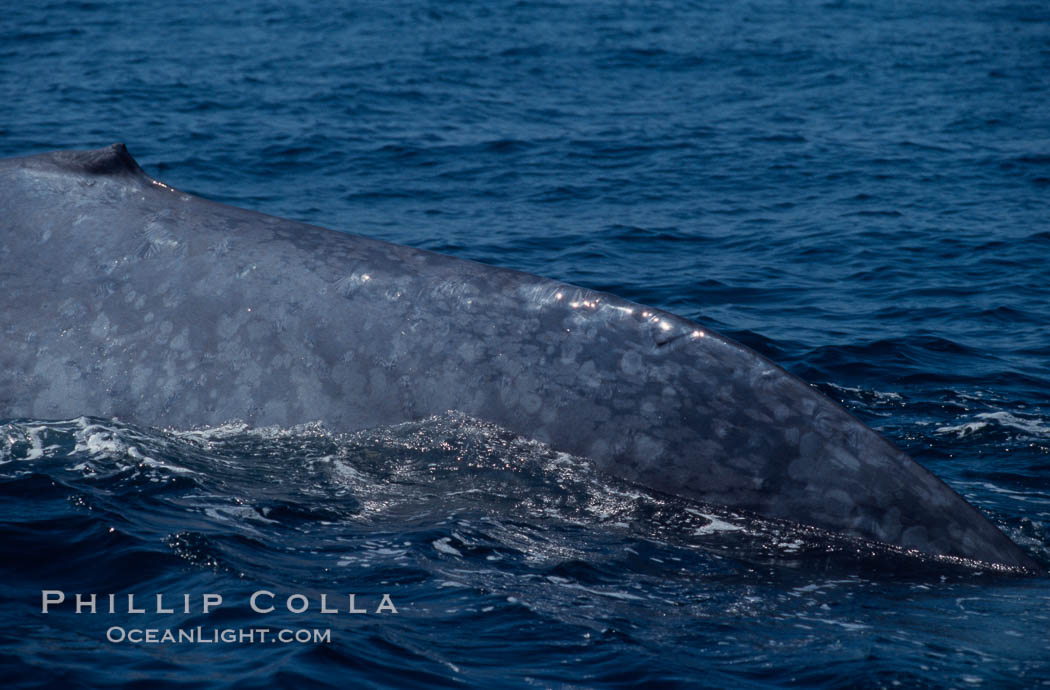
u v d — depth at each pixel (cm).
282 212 6025
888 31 16962
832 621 1455
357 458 1738
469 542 1636
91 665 1318
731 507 1602
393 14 16925
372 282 1773
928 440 2647
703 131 9256
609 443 1645
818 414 1583
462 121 9388
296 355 1759
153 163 7212
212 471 1764
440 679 1326
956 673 1333
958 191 6969
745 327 3856
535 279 1748
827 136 9125
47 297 1842
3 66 11431
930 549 1548
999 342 3716
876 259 5091
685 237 5575
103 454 1798
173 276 1816
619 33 15738
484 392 1697
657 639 1423
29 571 1564
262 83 10950
